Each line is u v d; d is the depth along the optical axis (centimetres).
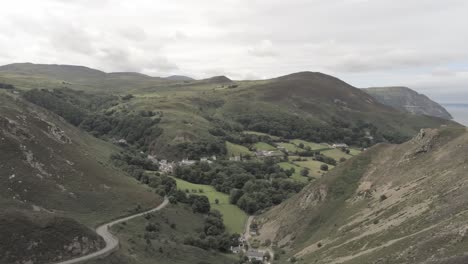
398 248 8119
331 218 13950
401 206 11031
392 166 14588
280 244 14438
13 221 8925
